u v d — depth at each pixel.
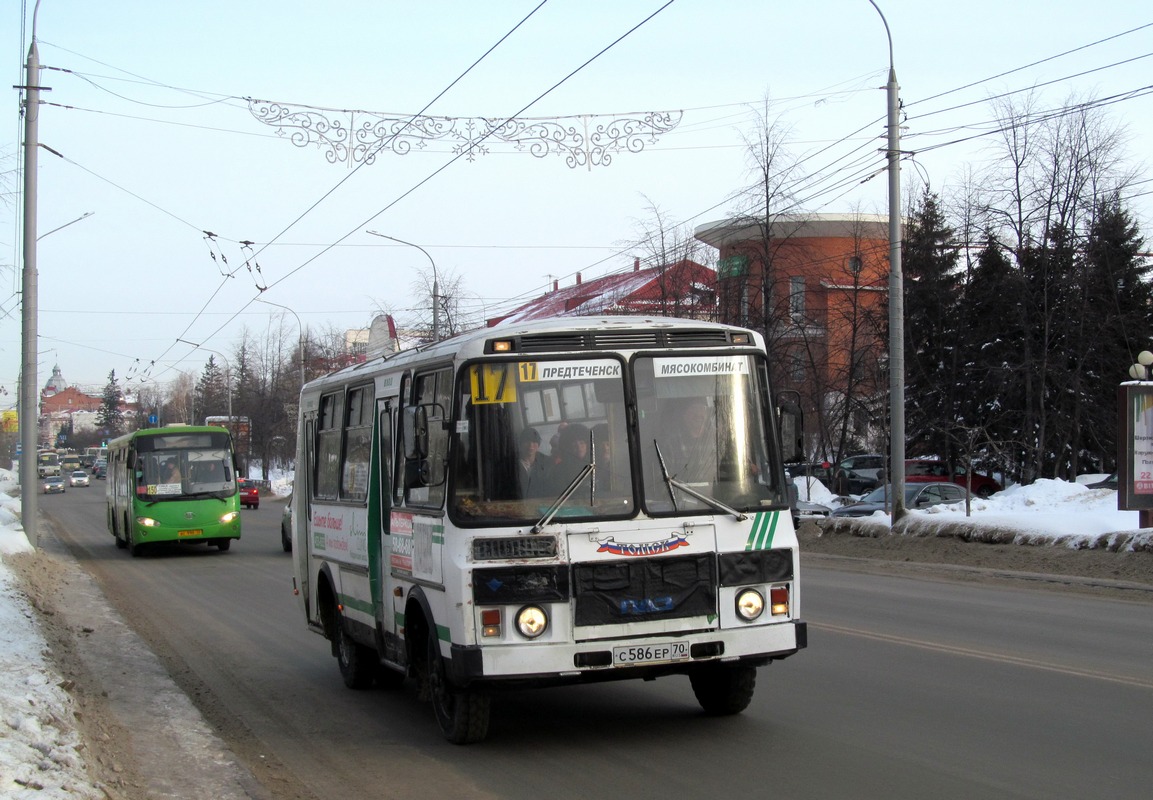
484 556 6.93
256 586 19.98
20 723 7.37
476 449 7.12
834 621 13.08
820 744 7.32
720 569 7.21
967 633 11.94
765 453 7.58
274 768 7.48
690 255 38.44
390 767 7.34
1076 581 16.69
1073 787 6.20
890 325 23.12
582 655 6.93
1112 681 9.14
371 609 9.16
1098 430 39.00
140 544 27.44
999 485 40.78
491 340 7.23
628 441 7.24
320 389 11.30
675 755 7.21
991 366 39.28
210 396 91.56
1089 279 36.81
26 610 14.39
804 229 48.44
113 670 11.46
